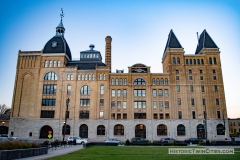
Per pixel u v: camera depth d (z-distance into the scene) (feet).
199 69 240.53
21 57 248.52
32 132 226.38
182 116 226.99
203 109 228.84
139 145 155.94
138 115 229.66
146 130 224.12
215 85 235.81
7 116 284.61
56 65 244.83
